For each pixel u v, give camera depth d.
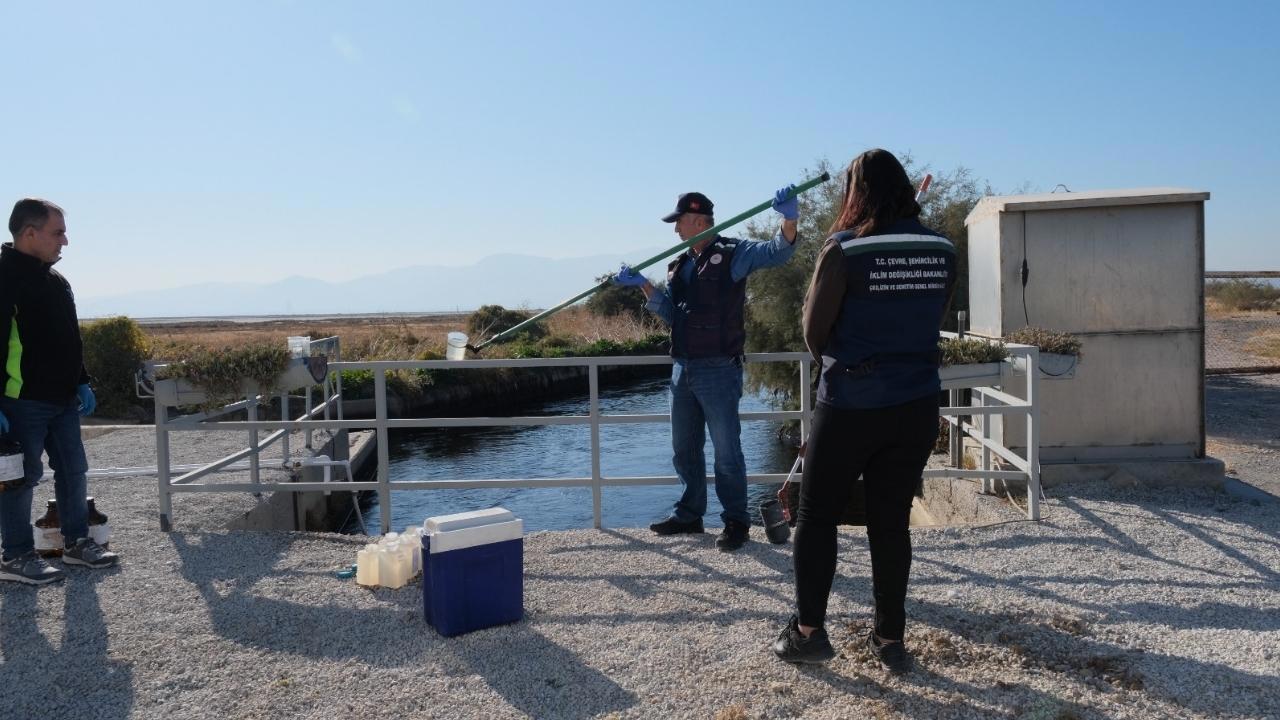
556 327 31.58
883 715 2.71
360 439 11.34
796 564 3.02
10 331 4.03
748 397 18.47
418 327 37.59
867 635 3.33
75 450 4.41
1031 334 5.27
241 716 2.85
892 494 2.95
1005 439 5.81
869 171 2.92
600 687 2.99
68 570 4.38
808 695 2.88
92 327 15.31
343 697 2.97
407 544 4.19
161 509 5.16
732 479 4.50
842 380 2.87
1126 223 5.76
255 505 6.13
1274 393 11.41
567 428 15.47
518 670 3.15
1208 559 4.22
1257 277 13.38
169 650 3.40
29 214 4.07
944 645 3.22
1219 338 18.88
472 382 19.55
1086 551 4.37
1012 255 5.84
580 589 4.01
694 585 4.01
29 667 3.26
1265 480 6.18
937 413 2.92
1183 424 5.79
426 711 2.86
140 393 5.19
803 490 3.03
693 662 3.17
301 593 4.03
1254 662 3.03
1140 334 5.77
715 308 4.39
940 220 13.67
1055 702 2.77
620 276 4.62
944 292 2.93
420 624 3.63
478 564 3.52
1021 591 3.82
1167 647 3.19
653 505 9.39
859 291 2.83
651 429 15.19
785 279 13.69
